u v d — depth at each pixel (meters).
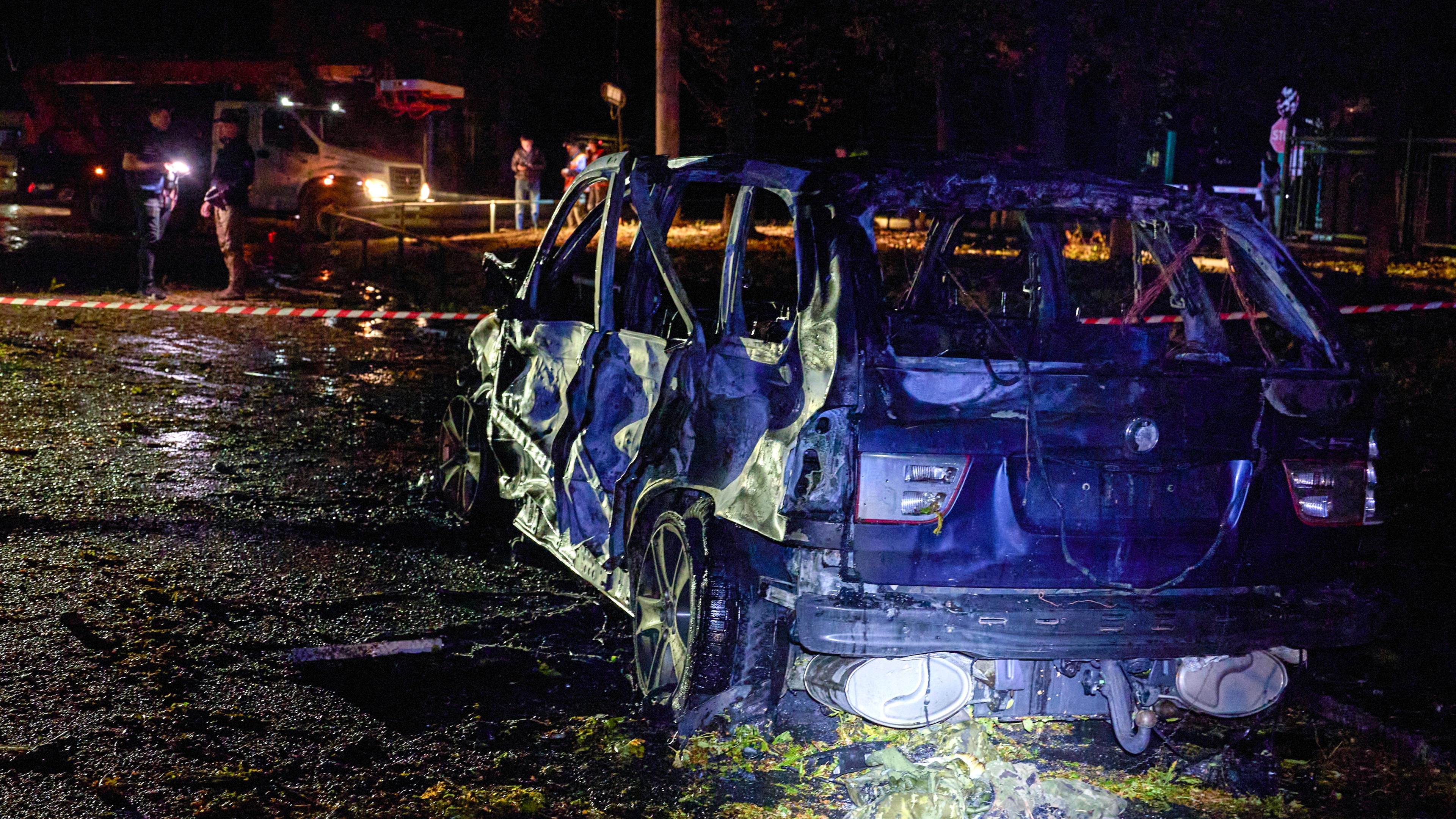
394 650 5.75
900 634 4.25
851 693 4.61
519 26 34.66
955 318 6.24
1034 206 4.95
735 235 5.19
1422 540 7.68
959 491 4.34
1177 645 4.39
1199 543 4.50
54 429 9.90
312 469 8.95
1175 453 4.48
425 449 9.70
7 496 7.95
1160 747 4.98
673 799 4.46
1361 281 21.19
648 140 35.34
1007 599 4.36
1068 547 4.39
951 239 6.39
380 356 14.15
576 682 5.50
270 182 27.41
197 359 13.48
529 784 4.54
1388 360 13.41
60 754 4.64
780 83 32.97
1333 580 4.72
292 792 4.43
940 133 26.70
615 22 36.22
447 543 7.40
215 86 28.47
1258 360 5.94
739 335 5.14
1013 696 4.68
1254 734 5.10
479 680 5.48
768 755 4.81
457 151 39.75
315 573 6.78
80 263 22.22
